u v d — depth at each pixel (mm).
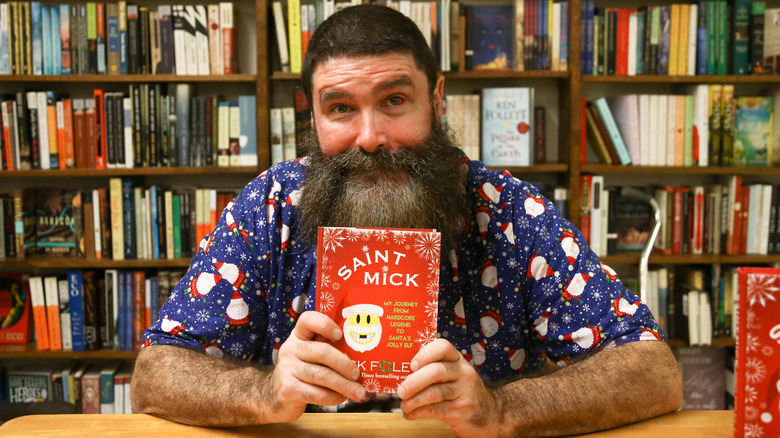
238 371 831
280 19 2113
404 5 2100
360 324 703
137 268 2275
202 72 2119
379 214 902
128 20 2098
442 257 1009
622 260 2209
